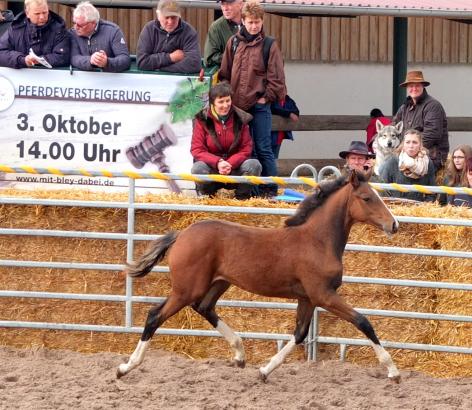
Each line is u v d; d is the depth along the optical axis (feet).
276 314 33.09
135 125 35.73
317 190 29.81
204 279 29.53
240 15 39.04
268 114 37.11
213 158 34.68
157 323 29.68
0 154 35.68
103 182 35.78
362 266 32.73
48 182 35.73
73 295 32.76
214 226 29.71
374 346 29.66
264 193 37.22
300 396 29.09
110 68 35.32
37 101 35.58
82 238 32.91
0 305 33.45
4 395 28.04
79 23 35.50
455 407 28.58
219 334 32.71
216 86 34.45
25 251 33.32
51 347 33.50
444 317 32.22
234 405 28.02
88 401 27.76
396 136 42.65
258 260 29.45
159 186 35.78
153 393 28.73
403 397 29.48
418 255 32.50
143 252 33.12
